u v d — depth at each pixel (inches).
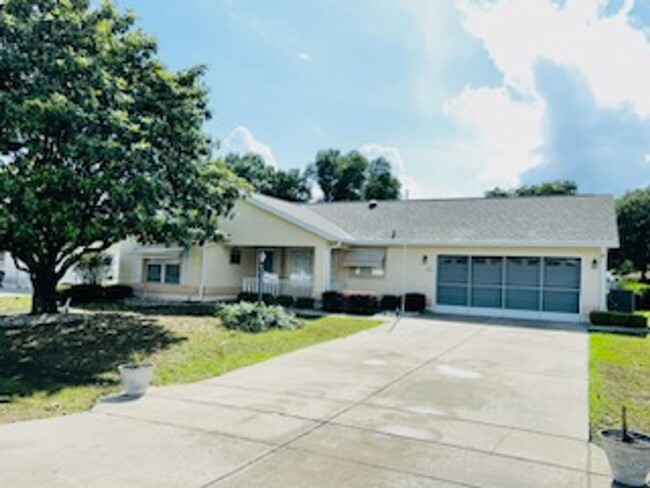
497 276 815.1
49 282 636.7
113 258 1125.1
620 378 382.3
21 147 507.5
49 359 430.0
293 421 263.6
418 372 393.1
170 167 581.9
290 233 856.9
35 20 493.0
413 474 198.5
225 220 909.2
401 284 879.1
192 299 908.0
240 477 191.2
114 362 420.5
